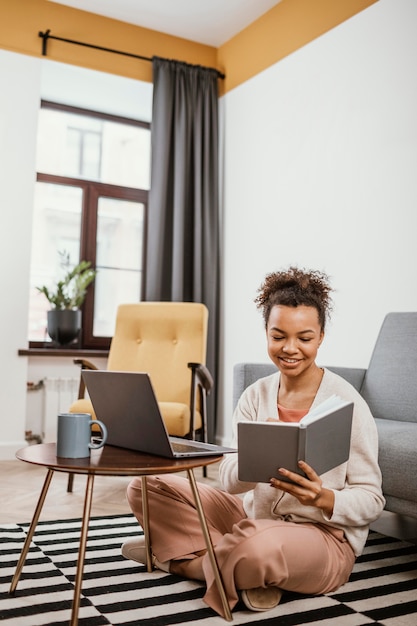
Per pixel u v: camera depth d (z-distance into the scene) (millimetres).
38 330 4000
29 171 3596
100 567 1654
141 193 4324
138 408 1292
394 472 1756
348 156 3098
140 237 4336
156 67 3984
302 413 1456
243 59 3982
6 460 3438
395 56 2867
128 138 4375
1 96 3549
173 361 3021
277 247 3557
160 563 1604
